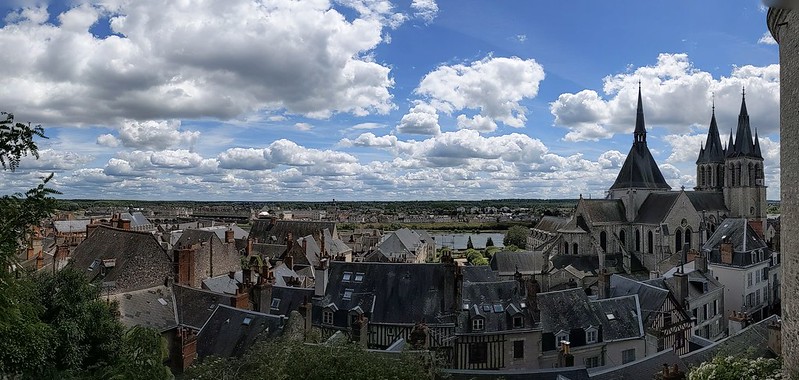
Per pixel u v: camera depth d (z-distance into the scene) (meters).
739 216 105.75
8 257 17.28
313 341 29.47
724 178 109.81
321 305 42.75
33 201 17.58
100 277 42.88
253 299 41.38
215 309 39.44
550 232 127.00
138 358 24.16
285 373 19.41
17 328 19.03
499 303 41.12
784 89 20.11
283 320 35.22
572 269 77.50
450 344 38.31
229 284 55.31
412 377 19.70
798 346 18.48
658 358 29.38
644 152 103.06
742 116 106.88
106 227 51.00
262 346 22.89
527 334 39.25
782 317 20.36
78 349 22.80
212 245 58.84
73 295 23.84
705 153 115.06
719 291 56.06
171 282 45.59
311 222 115.38
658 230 91.12
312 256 90.62
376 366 19.17
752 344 28.31
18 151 16.11
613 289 50.72
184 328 35.97
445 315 39.78
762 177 106.75
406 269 43.28
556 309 41.50
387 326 39.94
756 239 61.53
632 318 42.62
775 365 20.58
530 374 26.86
